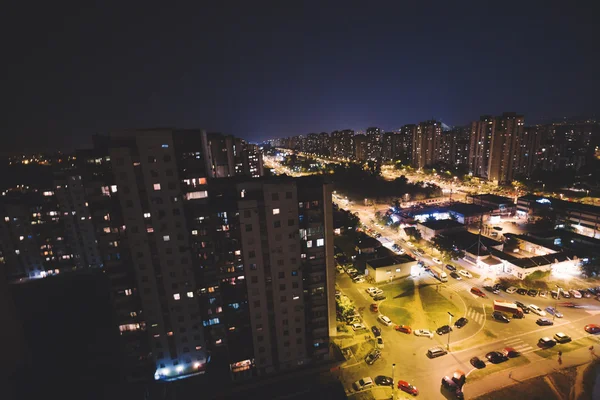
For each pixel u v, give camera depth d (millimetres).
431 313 77125
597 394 49781
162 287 58219
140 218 55312
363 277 95812
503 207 146375
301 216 54594
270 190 51312
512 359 61188
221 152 136375
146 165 54125
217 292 60625
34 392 35812
